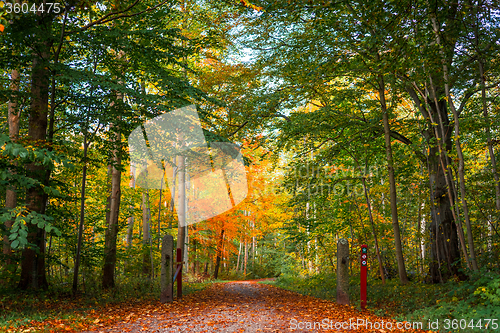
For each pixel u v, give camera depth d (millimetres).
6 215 5527
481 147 11781
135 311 7254
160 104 9164
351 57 10797
